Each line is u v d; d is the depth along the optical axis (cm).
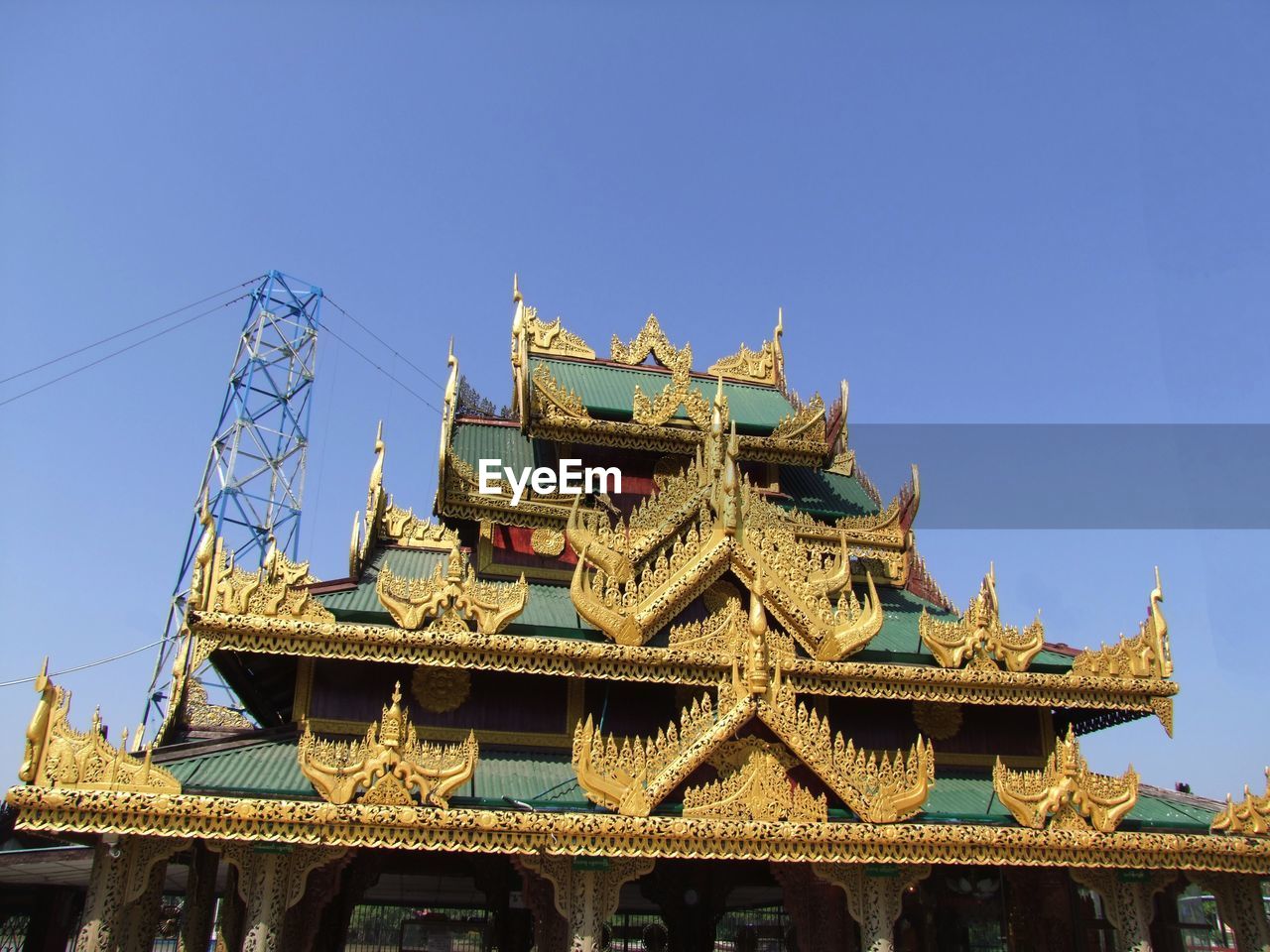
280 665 2534
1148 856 2205
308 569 2475
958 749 2600
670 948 2714
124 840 1842
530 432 2947
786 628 2420
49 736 1814
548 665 2230
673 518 2644
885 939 2028
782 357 3684
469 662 2200
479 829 1909
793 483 3400
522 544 2898
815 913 2286
